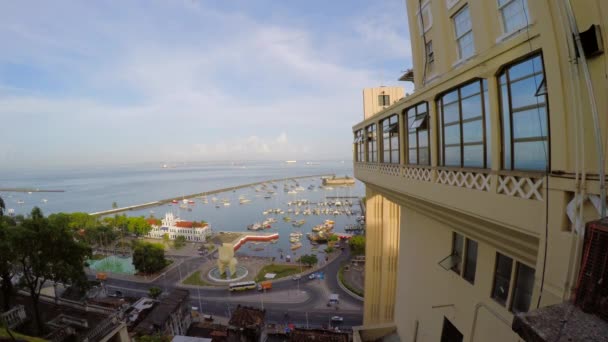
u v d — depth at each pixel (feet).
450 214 32.96
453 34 40.22
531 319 15.11
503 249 28.04
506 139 24.52
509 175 23.53
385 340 59.06
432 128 34.40
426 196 36.14
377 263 80.12
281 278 222.48
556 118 19.75
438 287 42.75
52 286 102.17
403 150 43.14
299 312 173.99
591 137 17.75
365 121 62.08
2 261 63.36
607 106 17.08
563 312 14.96
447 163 32.81
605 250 13.84
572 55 18.57
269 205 564.71
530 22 23.98
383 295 80.18
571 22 18.51
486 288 32.32
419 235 48.96
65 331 65.57
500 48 23.89
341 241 315.58
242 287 202.18
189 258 269.64
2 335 57.47
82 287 73.36
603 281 13.69
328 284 211.00
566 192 19.17
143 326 135.95
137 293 198.80
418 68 52.31
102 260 266.36
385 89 87.71
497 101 24.98
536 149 21.75
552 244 19.92
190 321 161.38
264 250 303.27
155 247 242.99
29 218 67.10
